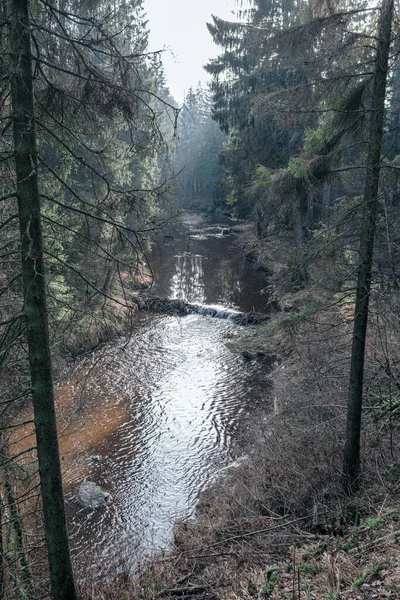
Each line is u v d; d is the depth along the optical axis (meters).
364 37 6.65
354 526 6.62
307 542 6.76
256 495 8.80
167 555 8.95
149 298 27.95
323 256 7.81
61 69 5.32
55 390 16.83
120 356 20.55
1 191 6.09
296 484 8.54
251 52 7.39
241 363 19.98
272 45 7.09
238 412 15.99
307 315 8.12
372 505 6.78
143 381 18.36
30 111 5.01
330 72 6.91
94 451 14.00
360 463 7.89
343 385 10.75
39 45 5.62
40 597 7.02
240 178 32.53
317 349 11.85
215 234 52.34
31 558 8.29
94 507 11.60
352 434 7.67
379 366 9.65
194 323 25.38
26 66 4.93
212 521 9.09
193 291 30.83
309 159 7.76
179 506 11.50
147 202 6.09
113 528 10.88
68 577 5.96
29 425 14.42
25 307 5.38
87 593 7.74
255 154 29.27
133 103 5.67
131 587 7.71
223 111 30.44
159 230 6.04
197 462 13.36
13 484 7.54
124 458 13.66
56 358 7.29
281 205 8.48
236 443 14.05
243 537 7.50
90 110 5.90
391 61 6.73
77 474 12.97
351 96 7.16
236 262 38.81
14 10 4.64
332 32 6.68
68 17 5.38
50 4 5.32
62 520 5.84
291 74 21.47
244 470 10.52
